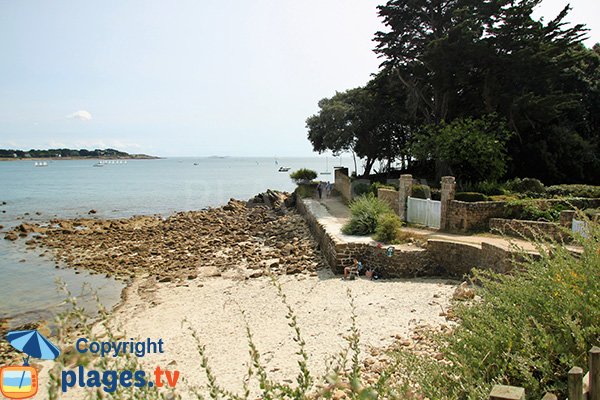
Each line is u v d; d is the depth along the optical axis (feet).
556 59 108.27
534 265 22.65
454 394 15.37
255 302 58.18
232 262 84.74
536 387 14.99
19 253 98.32
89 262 88.58
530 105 102.06
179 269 81.25
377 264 66.69
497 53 108.06
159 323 52.70
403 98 133.39
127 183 350.84
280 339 44.50
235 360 40.65
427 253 63.72
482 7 107.86
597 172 116.78
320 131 167.02
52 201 214.07
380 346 39.19
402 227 78.13
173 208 186.80
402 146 151.94
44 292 69.77
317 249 88.69
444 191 74.84
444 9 113.80
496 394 11.25
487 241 61.00
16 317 58.85
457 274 61.05
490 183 93.25
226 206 166.20
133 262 88.02
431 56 104.17
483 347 17.99
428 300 51.01
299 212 146.51
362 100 153.89
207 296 63.21
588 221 24.12
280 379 35.35
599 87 127.13
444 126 107.14
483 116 102.42
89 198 228.84
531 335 17.12
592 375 12.92
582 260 19.97
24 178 417.08
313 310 52.21
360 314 48.73
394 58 119.85
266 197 183.83
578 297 17.67
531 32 106.73
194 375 37.70
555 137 114.83
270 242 102.47
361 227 77.15
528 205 71.10
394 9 114.32
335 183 162.50
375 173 164.96
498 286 21.99
